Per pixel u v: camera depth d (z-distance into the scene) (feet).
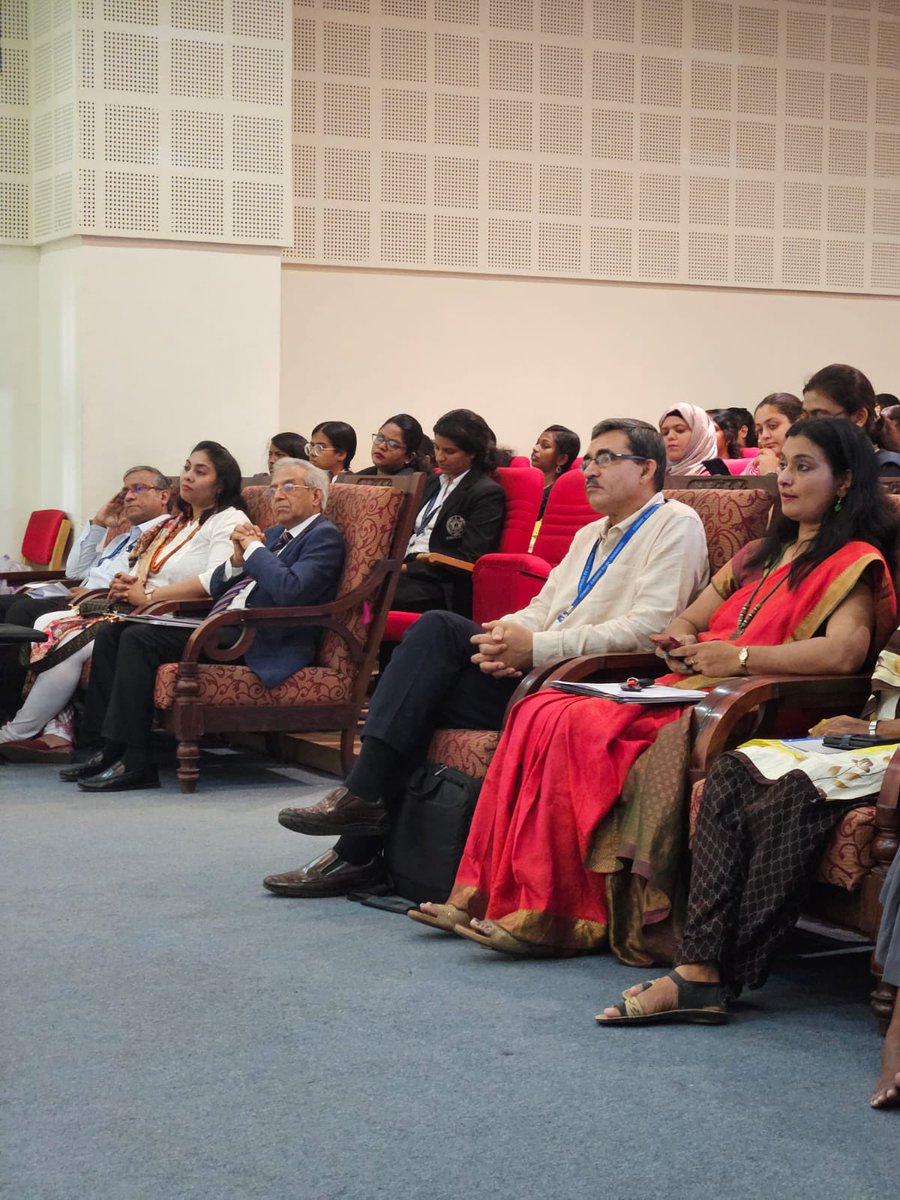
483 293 27.53
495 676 10.39
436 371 27.30
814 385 11.69
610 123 28.17
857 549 9.41
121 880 11.00
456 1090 6.93
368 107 26.55
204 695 14.62
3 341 24.58
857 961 9.32
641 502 10.89
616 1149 6.26
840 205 30.14
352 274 26.68
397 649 10.48
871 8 30.09
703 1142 6.35
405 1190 5.85
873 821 7.77
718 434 21.21
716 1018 7.95
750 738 9.43
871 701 9.05
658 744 9.04
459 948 9.40
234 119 23.70
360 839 10.71
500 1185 5.90
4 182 24.38
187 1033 7.68
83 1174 5.97
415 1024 7.88
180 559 16.51
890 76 30.37
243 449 24.03
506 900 9.32
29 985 8.46
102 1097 6.80
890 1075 6.87
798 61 29.58
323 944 9.41
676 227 28.81
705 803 8.30
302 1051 7.43
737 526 10.87
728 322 29.43
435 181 27.04
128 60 23.03
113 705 14.85
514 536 18.90
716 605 10.40
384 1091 6.90
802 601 9.50
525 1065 7.27
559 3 27.68
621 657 10.16
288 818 10.41
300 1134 6.40
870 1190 5.89
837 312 30.32
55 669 16.46
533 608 11.29
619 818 9.16
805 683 9.01
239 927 9.78
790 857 7.89
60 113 23.31
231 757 17.22
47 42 23.66
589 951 9.30
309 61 26.14
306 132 26.20
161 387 23.47
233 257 23.88
